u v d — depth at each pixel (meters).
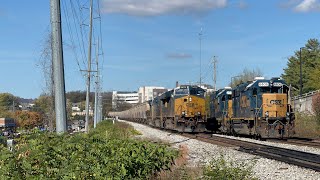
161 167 9.43
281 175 15.16
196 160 19.67
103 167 8.01
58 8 11.16
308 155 20.38
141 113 88.81
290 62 103.56
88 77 40.38
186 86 46.31
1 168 7.35
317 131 41.38
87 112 39.88
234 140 32.09
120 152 8.49
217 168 10.17
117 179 7.85
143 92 190.88
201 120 45.34
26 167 7.34
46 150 8.03
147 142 9.65
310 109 61.91
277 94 33.28
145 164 8.90
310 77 90.75
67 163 7.84
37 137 9.10
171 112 47.91
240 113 38.69
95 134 10.19
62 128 10.96
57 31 11.11
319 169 15.66
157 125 59.69
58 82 11.05
